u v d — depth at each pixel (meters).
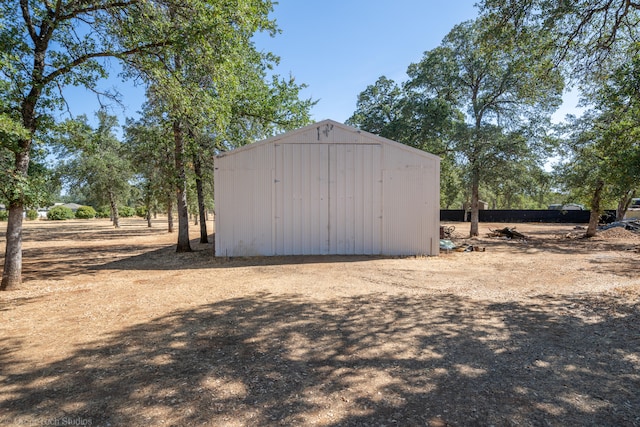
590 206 18.34
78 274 8.70
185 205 12.91
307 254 10.80
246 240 10.73
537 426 2.36
